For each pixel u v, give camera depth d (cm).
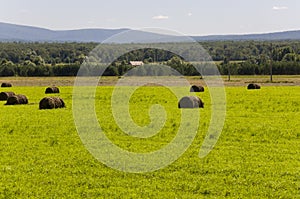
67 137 3300
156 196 1950
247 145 3002
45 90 8244
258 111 4869
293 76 14288
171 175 2275
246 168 2389
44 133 3462
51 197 1936
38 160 2586
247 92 7612
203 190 2027
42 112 4744
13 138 3266
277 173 2289
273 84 10200
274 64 15475
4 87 9425
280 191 2012
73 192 2008
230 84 10231
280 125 3828
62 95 7100
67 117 4344
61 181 2169
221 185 2100
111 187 2078
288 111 4884
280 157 2642
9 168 2397
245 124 3891
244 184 2116
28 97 6719
